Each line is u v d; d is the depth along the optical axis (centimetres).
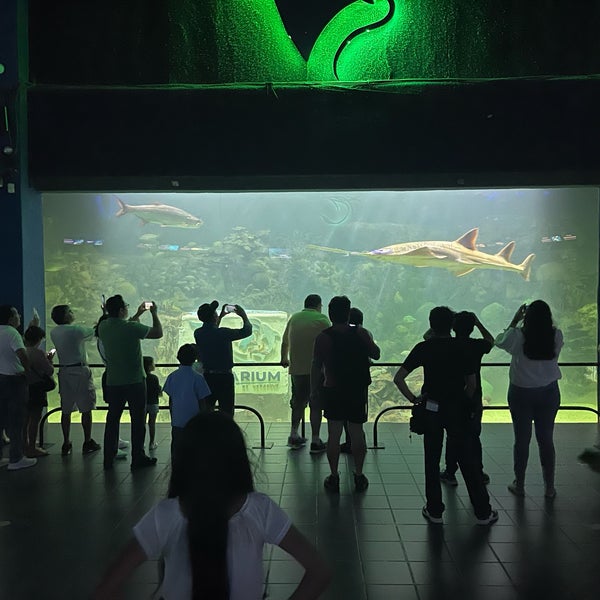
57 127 1008
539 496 672
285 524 209
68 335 856
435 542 551
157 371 2945
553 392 654
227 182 1016
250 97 1009
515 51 1021
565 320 3634
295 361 885
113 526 597
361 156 1008
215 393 808
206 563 193
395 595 454
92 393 871
